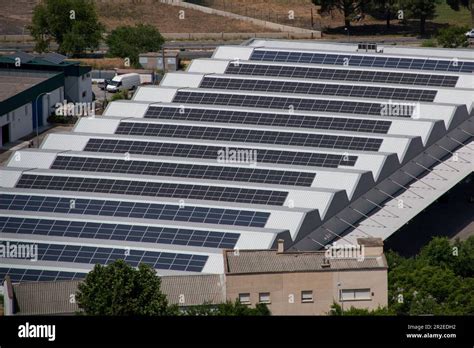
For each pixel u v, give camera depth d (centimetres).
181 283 17450
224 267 17175
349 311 16438
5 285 17650
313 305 17125
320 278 17112
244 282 17050
